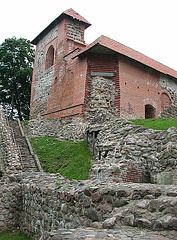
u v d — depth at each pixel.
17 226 8.06
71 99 20.34
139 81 20.94
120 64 19.72
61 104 21.91
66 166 13.41
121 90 19.23
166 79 24.12
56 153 15.47
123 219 3.77
